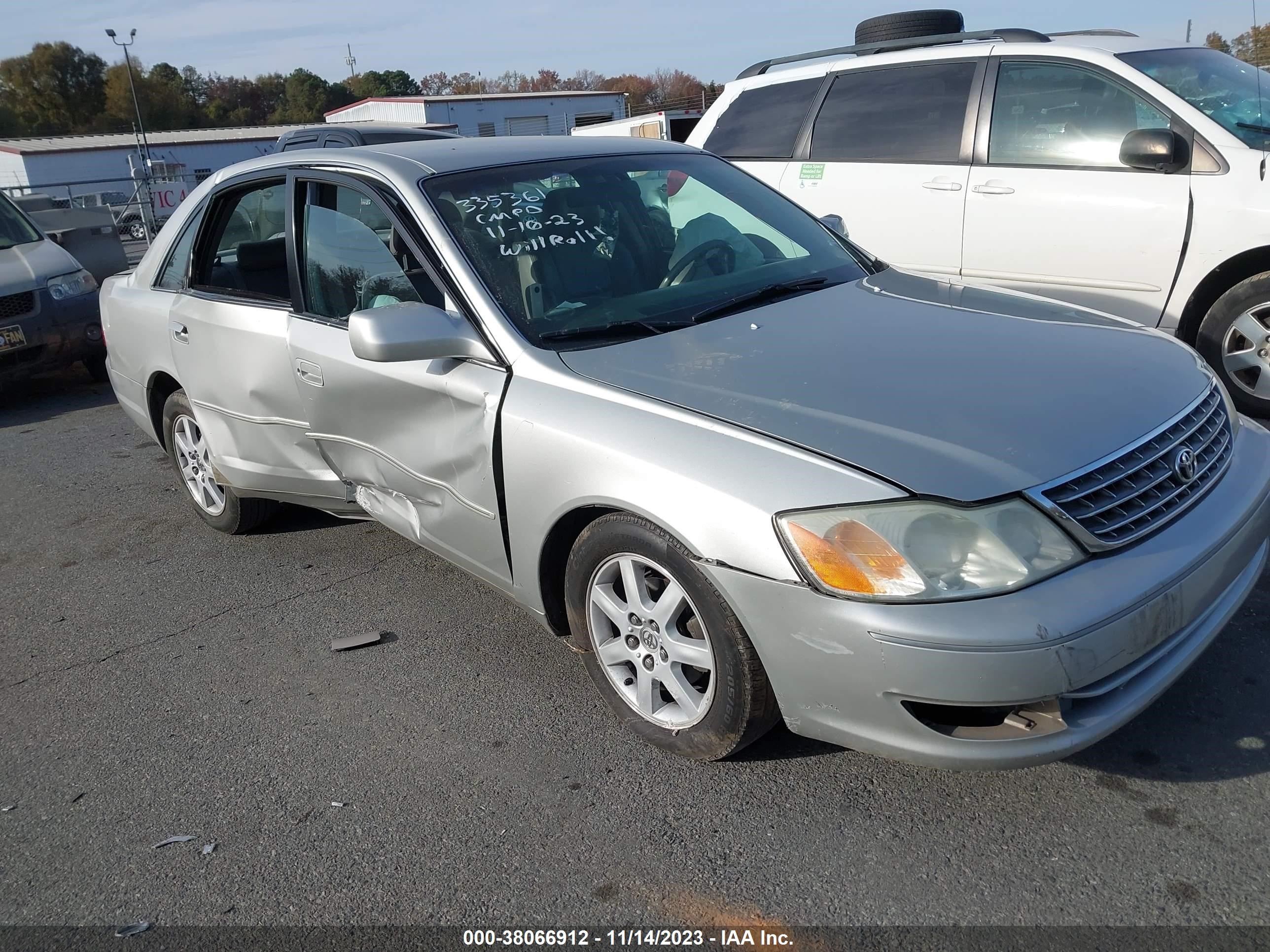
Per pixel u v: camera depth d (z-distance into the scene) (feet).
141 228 75.82
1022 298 11.43
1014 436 7.89
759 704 8.43
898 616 7.32
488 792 9.25
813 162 20.75
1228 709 9.39
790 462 7.91
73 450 22.34
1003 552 7.34
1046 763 7.56
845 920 7.47
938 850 8.03
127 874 8.63
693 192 12.78
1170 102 16.38
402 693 11.07
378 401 11.23
